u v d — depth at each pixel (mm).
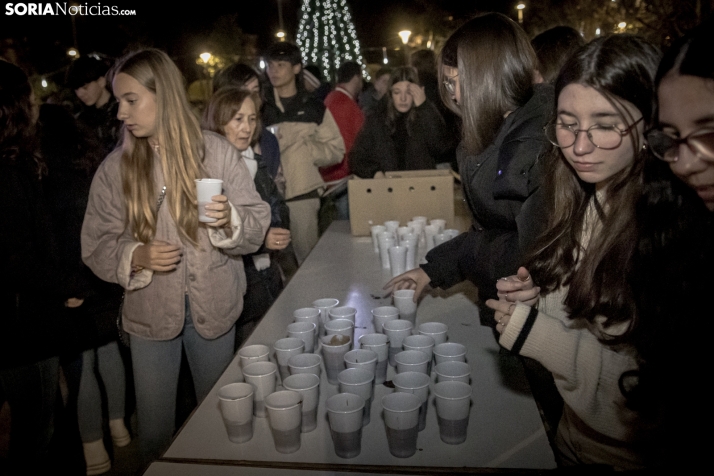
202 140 2215
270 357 1756
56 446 3174
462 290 2385
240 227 2162
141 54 2113
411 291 2023
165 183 2176
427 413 1441
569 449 1429
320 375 1652
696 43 847
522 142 1673
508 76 1711
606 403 1252
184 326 2273
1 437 2789
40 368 2441
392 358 1697
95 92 3721
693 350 995
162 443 2275
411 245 2592
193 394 3309
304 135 4473
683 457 974
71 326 2475
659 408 1136
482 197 1880
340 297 2289
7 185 2205
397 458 1257
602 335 1246
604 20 10297
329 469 1212
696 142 863
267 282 2918
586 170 1198
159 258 2092
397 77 4219
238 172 2330
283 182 3885
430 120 4293
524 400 1478
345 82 5191
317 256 2955
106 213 2250
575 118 1180
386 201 3305
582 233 1407
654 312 1075
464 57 1744
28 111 2318
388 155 4391
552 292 1455
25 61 10273
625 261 1177
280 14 17656
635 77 1115
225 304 2271
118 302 2863
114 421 3113
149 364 2227
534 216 1613
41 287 2289
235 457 1288
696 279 1016
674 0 7855
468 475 1162
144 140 2186
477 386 1559
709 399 963
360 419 1263
